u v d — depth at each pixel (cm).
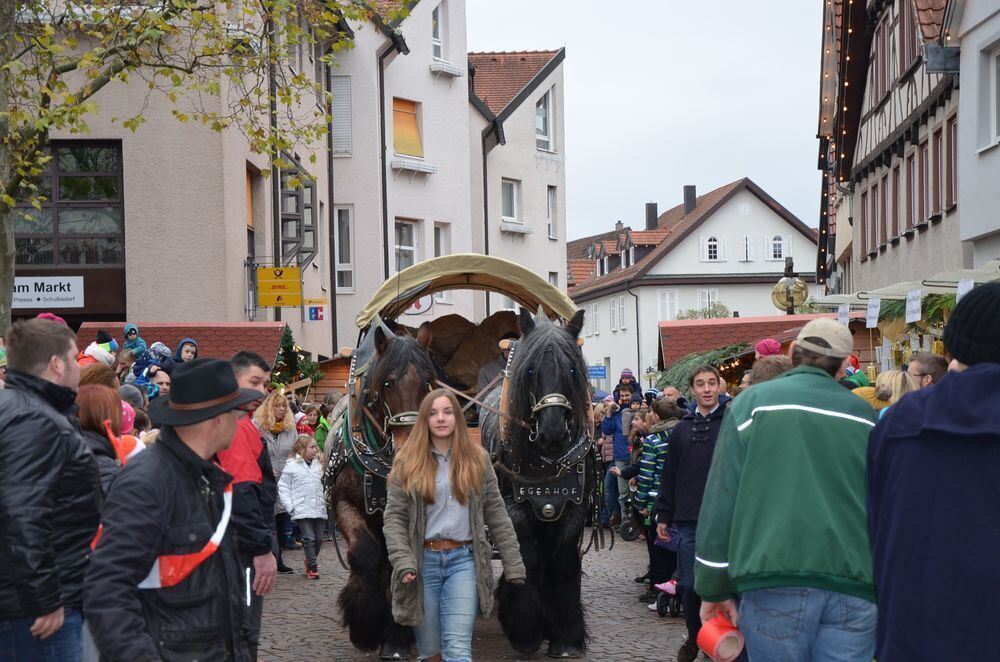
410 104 3544
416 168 3469
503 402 907
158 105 2073
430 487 708
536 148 4350
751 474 489
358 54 3284
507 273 1056
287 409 1420
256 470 693
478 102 3972
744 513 487
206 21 1405
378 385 870
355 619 883
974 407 398
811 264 7862
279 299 2133
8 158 1321
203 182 2083
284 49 1447
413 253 3538
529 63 4450
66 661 517
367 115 3297
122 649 408
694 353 2258
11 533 476
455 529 713
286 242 2536
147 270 2083
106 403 614
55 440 495
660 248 7781
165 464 436
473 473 714
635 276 7725
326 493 984
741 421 503
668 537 893
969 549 391
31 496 481
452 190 3641
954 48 2152
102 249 2100
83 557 521
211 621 438
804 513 479
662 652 932
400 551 699
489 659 903
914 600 397
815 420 489
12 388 505
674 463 888
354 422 904
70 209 2094
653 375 3269
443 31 3675
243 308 2211
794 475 483
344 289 3319
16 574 474
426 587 714
